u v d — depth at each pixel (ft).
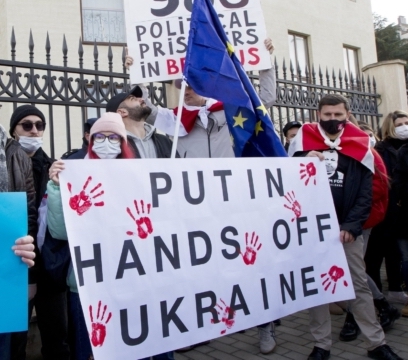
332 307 14.78
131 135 10.19
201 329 7.76
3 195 6.85
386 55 98.73
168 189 7.93
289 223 9.31
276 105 19.79
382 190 11.84
